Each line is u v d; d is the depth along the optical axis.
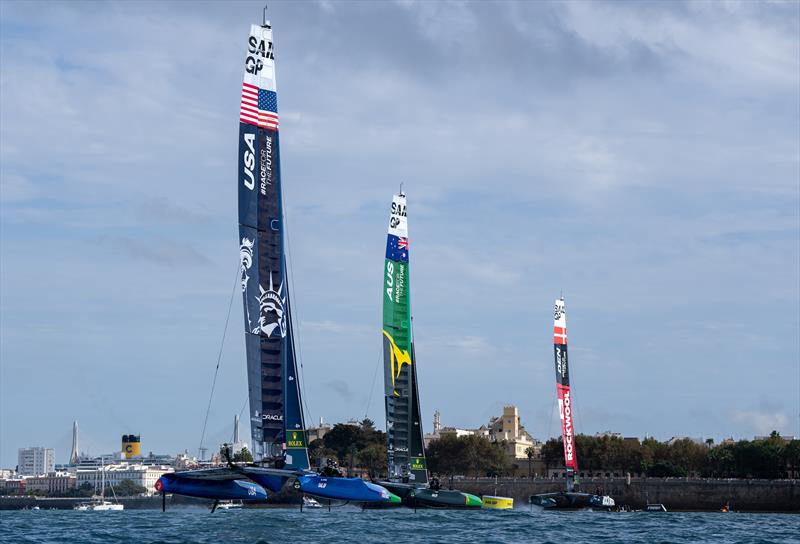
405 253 106.00
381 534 63.19
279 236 65.75
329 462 67.75
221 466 65.31
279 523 72.06
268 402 65.19
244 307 65.19
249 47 65.75
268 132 65.88
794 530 83.56
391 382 105.06
